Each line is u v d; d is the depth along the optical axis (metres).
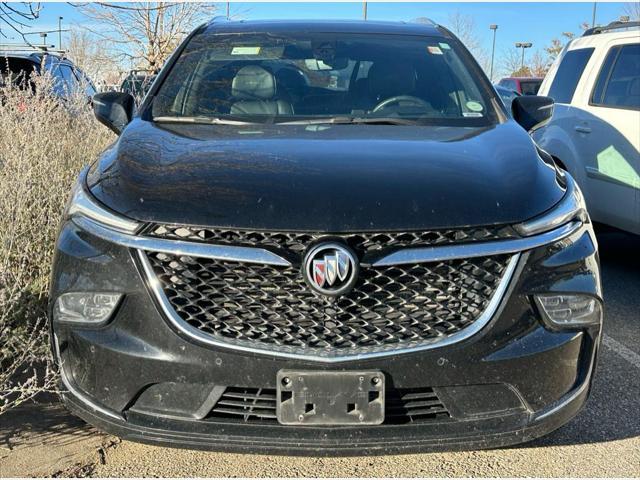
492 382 2.44
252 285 2.38
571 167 6.17
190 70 3.86
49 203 3.89
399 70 3.90
